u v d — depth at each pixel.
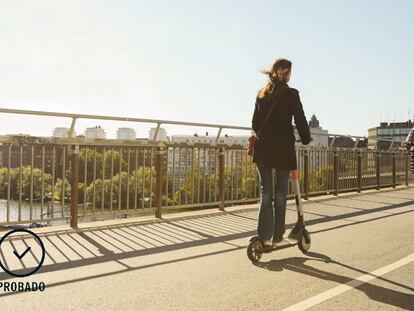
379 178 13.55
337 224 7.06
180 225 6.89
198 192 8.29
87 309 3.24
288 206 9.32
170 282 3.91
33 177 6.05
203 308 3.28
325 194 11.23
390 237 5.98
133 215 7.71
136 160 7.33
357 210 8.78
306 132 4.79
